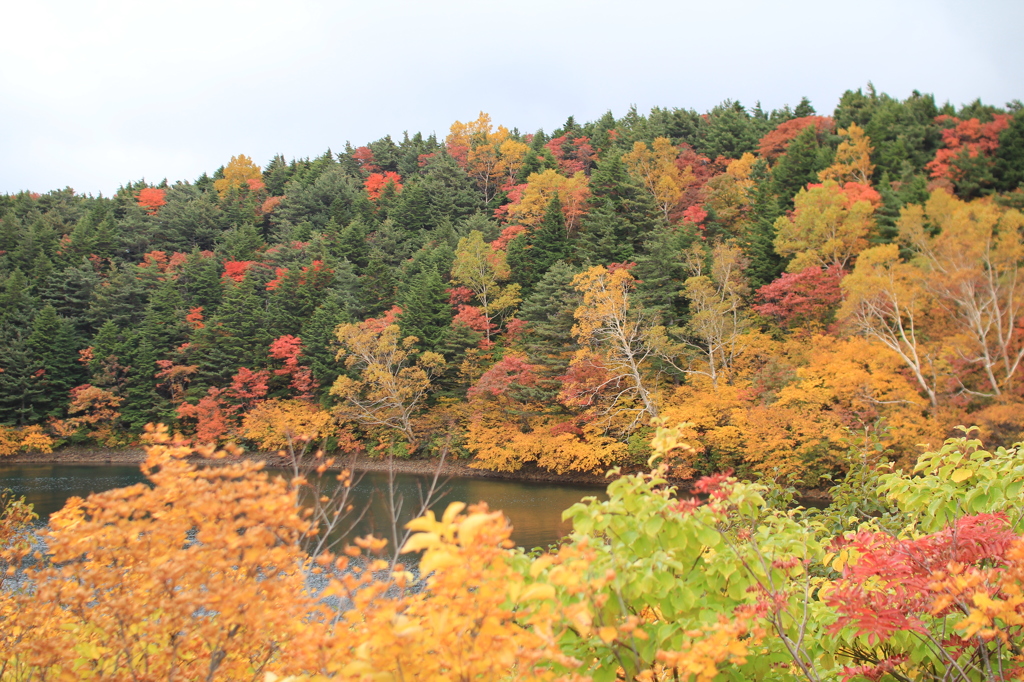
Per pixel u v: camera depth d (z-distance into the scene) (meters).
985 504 3.22
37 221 50.72
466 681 1.75
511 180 60.97
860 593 2.41
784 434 19.45
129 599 2.36
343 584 2.07
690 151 52.69
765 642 2.61
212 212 59.62
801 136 40.22
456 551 1.79
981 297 20.42
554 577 1.80
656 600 2.34
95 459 33.66
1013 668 2.44
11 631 2.95
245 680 2.72
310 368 33.50
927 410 19.06
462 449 28.33
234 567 2.50
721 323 25.03
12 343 35.41
